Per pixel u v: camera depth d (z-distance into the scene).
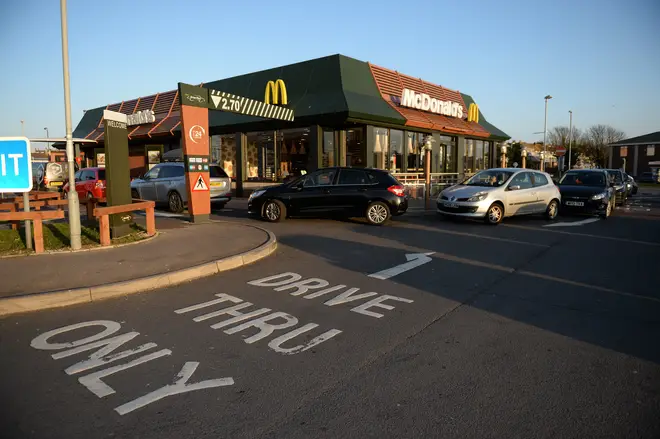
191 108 11.95
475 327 4.82
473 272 7.29
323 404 3.27
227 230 10.55
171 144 24.70
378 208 12.66
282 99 18.58
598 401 3.29
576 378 3.65
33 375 3.73
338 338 4.53
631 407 3.21
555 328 4.78
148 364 3.94
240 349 4.27
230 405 3.26
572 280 6.79
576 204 15.02
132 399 3.35
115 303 5.68
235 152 22.20
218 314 5.27
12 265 7.01
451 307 5.50
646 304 5.61
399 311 5.36
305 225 12.65
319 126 18.73
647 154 62.88
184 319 5.09
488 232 11.51
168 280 6.52
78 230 8.20
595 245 9.70
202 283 6.63
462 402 3.29
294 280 6.79
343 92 18.39
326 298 5.89
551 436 2.88
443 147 24.73
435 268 7.55
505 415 3.11
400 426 2.99
